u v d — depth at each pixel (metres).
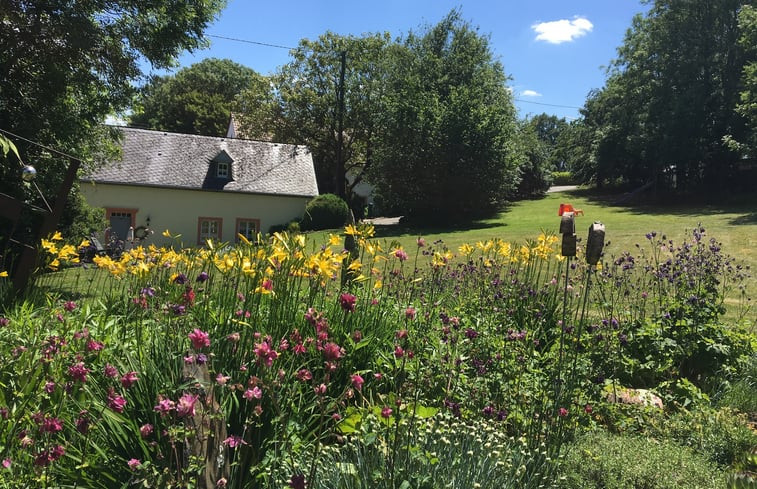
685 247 6.32
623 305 6.15
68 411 2.60
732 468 3.36
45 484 2.05
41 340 3.29
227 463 2.10
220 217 32.06
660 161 36.47
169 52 13.24
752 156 30.92
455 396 3.50
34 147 11.64
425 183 29.73
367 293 4.45
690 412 4.22
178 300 3.31
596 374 4.02
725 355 5.29
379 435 2.51
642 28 38.12
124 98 13.19
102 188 30.33
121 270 4.29
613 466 2.92
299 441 2.51
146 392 2.49
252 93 39.56
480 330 4.44
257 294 3.37
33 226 11.55
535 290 5.83
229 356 2.75
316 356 3.29
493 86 32.91
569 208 3.23
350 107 37.88
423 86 31.61
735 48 33.69
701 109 34.47
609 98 42.81
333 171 42.66
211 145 34.34
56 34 11.48
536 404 3.40
